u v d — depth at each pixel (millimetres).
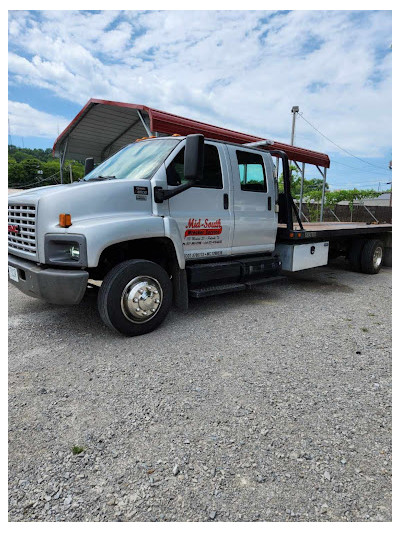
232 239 4883
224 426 2348
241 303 5293
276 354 3490
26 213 3670
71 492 1812
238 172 4930
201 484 1870
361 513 1715
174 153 4172
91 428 2314
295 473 1955
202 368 3156
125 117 9180
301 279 7332
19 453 2078
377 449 2160
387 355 3527
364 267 7914
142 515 1689
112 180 3785
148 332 3934
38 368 3113
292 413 2510
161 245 4234
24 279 3721
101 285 3617
